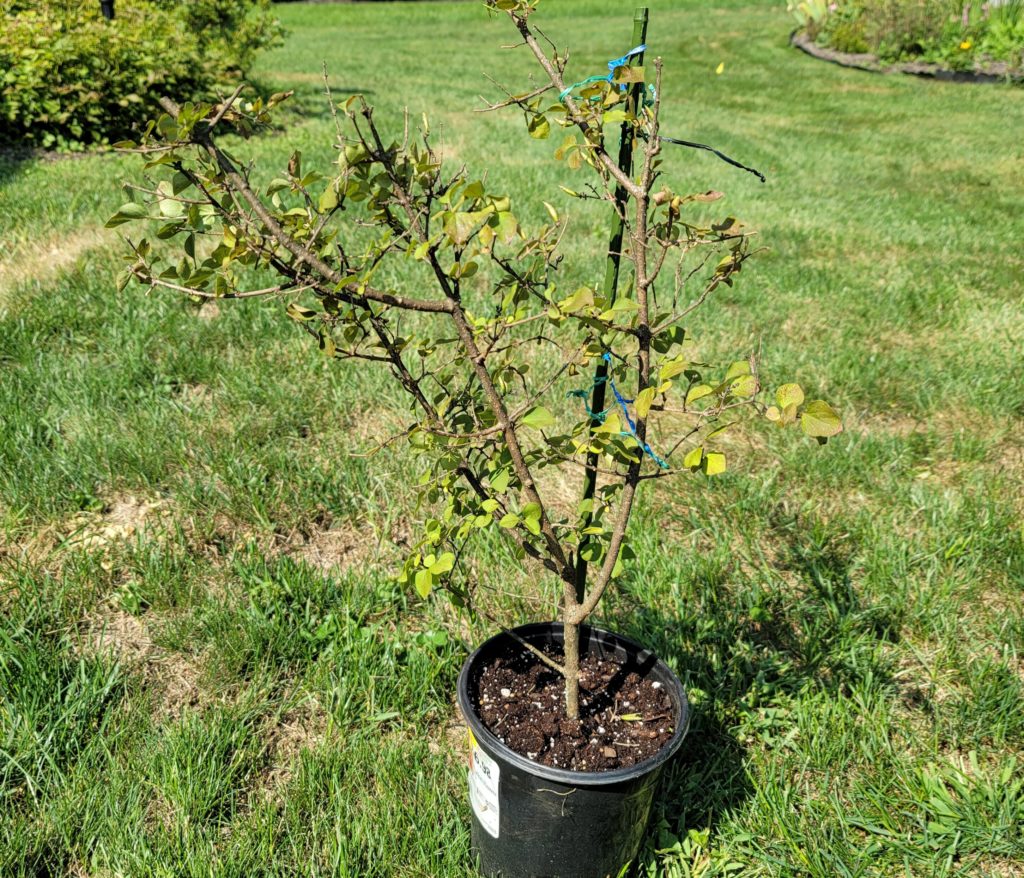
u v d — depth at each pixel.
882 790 2.39
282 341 4.51
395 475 3.53
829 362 4.68
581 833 1.94
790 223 7.20
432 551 1.95
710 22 26.88
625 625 2.88
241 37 11.89
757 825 2.29
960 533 3.38
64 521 3.23
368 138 9.12
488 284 5.32
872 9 17.64
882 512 3.56
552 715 2.11
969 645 2.93
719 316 5.18
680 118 11.98
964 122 12.27
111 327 4.47
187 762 2.29
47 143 8.14
